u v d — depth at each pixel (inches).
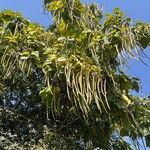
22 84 281.3
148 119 266.2
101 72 246.5
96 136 277.1
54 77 245.3
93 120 271.7
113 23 257.9
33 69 275.3
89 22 279.7
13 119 278.2
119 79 252.5
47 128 266.5
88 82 234.7
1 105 284.0
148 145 266.1
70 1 273.0
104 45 249.3
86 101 237.1
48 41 269.3
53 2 273.0
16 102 287.0
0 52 264.5
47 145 257.6
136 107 258.8
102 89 236.7
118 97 251.0
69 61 241.1
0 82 279.6
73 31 252.8
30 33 268.7
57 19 279.1
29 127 275.7
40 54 263.0
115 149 289.7
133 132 263.0
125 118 256.5
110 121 268.2
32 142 265.9
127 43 247.9
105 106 254.5
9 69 261.1
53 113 270.5
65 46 252.1
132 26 256.8
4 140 260.2
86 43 250.2
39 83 279.3
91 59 251.3
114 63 256.8
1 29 274.4
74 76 239.8
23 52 259.9
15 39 263.6
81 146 273.3
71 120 274.4
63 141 262.5
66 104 263.0
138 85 265.4
